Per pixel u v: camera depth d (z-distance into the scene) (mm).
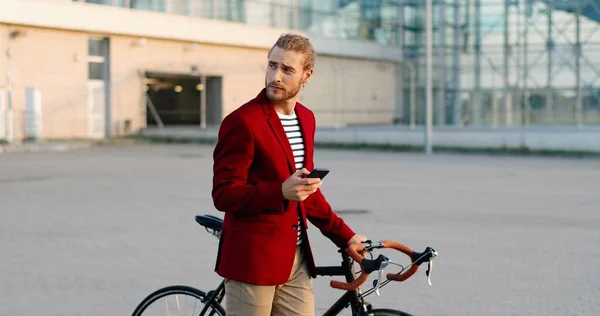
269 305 4320
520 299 8125
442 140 35375
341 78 52500
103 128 40344
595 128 36719
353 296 4453
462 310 7703
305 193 3992
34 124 35062
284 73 4180
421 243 11320
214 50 45125
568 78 50375
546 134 33344
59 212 14148
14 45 36344
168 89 47938
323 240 11312
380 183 19844
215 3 44875
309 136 4387
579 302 8016
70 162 25641
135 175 21281
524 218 13906
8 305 7781
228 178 4184
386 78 55969
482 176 22094
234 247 4273
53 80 37969
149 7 41562
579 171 24078
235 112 4223
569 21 50250
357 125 53062
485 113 52969
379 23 55125
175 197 16469
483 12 52750
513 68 52062
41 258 10047
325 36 50531
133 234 11844
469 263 9922
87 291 8352
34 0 36281
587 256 10430
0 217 13500
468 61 53281
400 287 8641
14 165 24219
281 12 48656
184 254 10328
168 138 39406
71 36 38594
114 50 40531
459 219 13711
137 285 8617
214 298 4918
